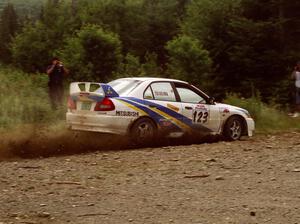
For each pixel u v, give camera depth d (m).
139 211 6.69
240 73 30.73
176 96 13.73
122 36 72.38
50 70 17.28
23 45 63.38
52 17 68.38
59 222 6.23
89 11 71.12
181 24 50.12
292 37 30.84
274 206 6.91
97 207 6.89
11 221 6.23
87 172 9.41
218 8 32.47
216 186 8.12
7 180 8.59
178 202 7.13
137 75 29.44
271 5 30.34
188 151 11.91
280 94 27.50
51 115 15.74
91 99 12.65
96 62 31.17
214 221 6.24
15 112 15.43
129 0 73.81
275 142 13.85
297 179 8.55
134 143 12.89
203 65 31.08
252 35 29.58
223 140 14.79
